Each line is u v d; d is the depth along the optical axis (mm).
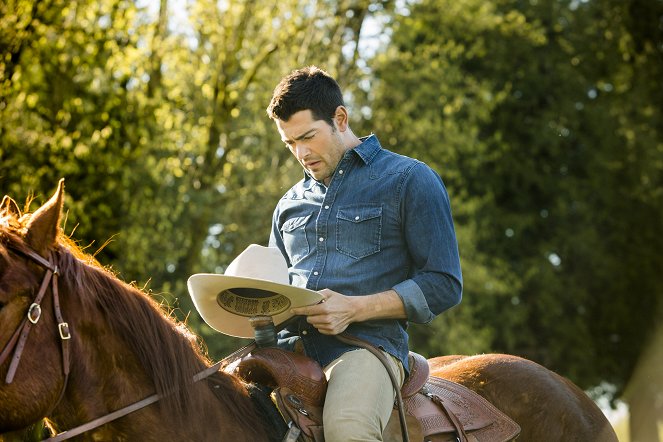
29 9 11445
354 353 3506
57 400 2934
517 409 4086
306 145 3648
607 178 21250
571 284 20750
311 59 15438
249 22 14977
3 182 10992
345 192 3705
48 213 2967
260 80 14805
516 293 19797
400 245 3697
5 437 3109
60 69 11789
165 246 12734
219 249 14242
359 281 3641
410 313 3549
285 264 3551
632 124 21891
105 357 3066
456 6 18562
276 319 3619
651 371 21328
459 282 3654
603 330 21281
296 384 3340
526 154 20969
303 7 15328
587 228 20828
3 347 2818
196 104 14492
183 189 12898
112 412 3047
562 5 21688
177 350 3219
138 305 3188
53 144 11039
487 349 17578
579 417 4121
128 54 12375
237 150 14539
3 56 11328
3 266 2871
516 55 20531
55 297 2961
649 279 21312
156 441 3080
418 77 17047
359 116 16719
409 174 3660
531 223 20344
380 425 3406
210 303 3584
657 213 21688
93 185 11867
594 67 21953
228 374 3398
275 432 3340
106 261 12078
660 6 22109
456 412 3803
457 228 17547
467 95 19188
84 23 12242
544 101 21391
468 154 19062
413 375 3748
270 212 14211
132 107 12336
